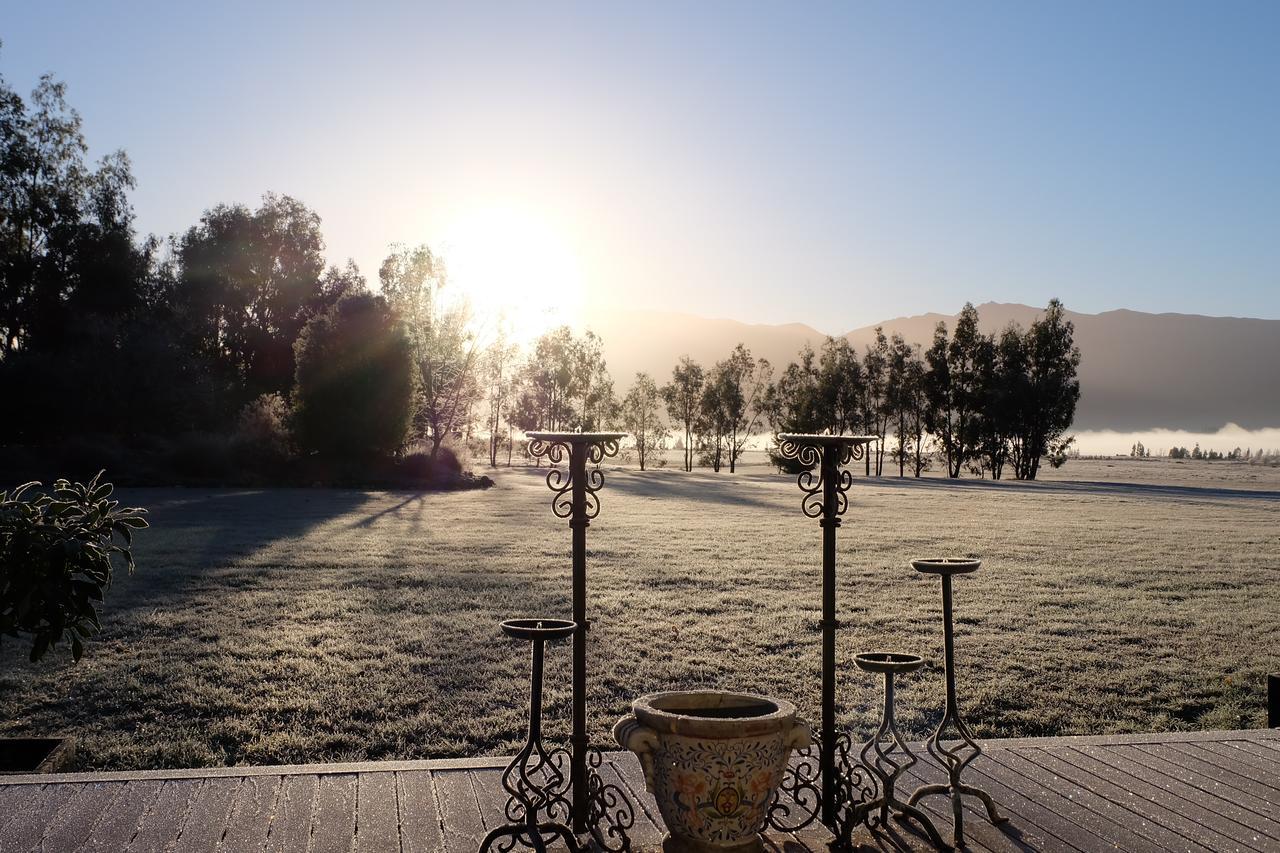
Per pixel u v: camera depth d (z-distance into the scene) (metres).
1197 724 6.43
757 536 18.48
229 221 53.72
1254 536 19.45
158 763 5.30
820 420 67.31
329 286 56.22
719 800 2.98
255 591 10.94
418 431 45.91
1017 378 62.16
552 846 3.51
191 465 33.75
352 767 4.41
